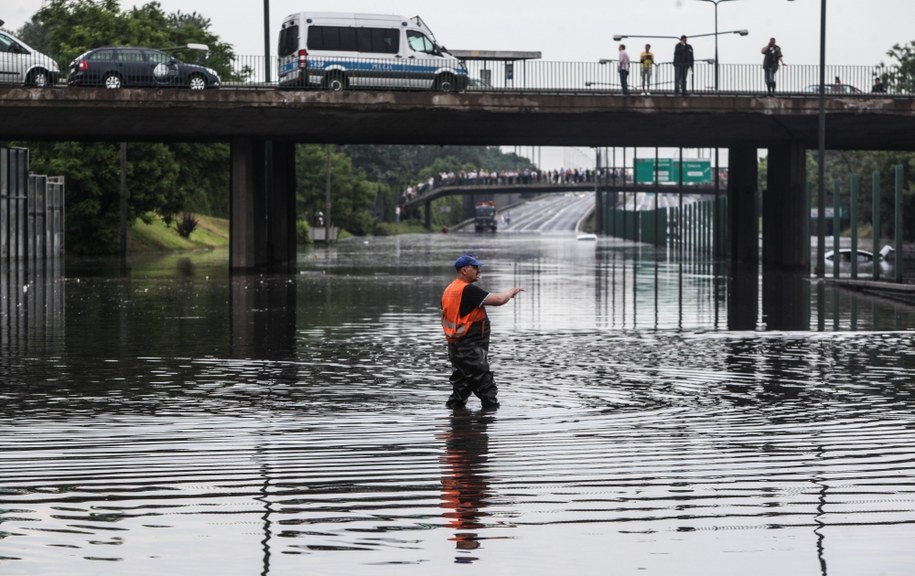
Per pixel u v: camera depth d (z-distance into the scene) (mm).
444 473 19312
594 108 91062
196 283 78688
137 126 91062
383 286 75688
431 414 25328
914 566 14406
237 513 16828
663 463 20109
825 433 23000
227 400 27344
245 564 14500
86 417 24844
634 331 45469
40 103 86500
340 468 19703
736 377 31625
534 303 60750
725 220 127688
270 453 20938
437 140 104562
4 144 137875
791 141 102625
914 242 190375
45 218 114688
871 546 15227
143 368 33594
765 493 17984
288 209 120625
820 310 56531
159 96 87625
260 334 44062
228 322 49281
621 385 29922
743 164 118188
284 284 78000
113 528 16078
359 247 176750
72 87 86562
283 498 17656
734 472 19422
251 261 96312
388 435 22750
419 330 45625
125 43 142125
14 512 16891
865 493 17984
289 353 37562
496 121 93625
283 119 91938
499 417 24859
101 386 29734
